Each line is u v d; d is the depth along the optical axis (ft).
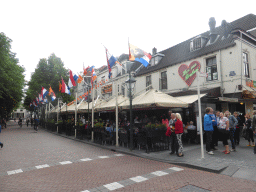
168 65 53.47
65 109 63.57
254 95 35.45
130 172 17.71
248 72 40.75
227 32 43.55
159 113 44.45
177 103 29.07
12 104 90.22
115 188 13.87
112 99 41.16
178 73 51.03
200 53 45.37
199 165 18.24
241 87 37.06
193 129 31.58
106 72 89.56
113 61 33.30
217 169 16.79
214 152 23.98
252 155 21.80
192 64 47.26
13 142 39.86
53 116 82.12
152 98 28.86
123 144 31.58
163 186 13.97
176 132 22.89
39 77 104.47
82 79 47.55
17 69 77.25
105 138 33.06
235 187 13.30
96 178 16.20
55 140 43.34
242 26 46.83
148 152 25.38
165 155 23.59
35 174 17.66
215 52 42.47
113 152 28.07
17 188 14.21
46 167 20.08
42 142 39.88
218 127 23.45
